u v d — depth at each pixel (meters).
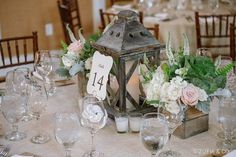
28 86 1.80
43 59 2.02
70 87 2.13
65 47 1.90
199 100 1.46
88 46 1.80
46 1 4.57
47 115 1.78
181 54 1.57
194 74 1.47
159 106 1.45
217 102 1.85
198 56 1.59
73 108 1.85
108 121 1.70
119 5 4.59
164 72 1.49
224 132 1.56
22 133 1.62
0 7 4.32
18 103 1.59
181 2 4.26
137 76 1.63
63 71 1.85
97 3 5.01
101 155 1.44
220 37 3.59
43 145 1.52
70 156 1.43
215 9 4.10
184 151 1.46
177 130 1.56
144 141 1.31
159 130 1.32
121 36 1.64
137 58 1.62
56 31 4.75
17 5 4.41
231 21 3.72
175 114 1.42
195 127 1.57
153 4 4.19
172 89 1.43
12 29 4.46
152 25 3.73
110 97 1.70
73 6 4.45
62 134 1.37
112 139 1.56
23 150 1.48
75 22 4.95
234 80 1.75
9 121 1.58
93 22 5.08
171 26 3.64
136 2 4.43
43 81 2.05
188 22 3.71
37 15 4.57
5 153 1.46
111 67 1.65
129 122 1.60
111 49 1.63
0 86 2.15
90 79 1.74
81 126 1.56
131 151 1.47
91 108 1.46
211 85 1.47
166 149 1.46
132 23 1.68
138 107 1.66
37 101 1.65
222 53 3.69
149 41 1.66
